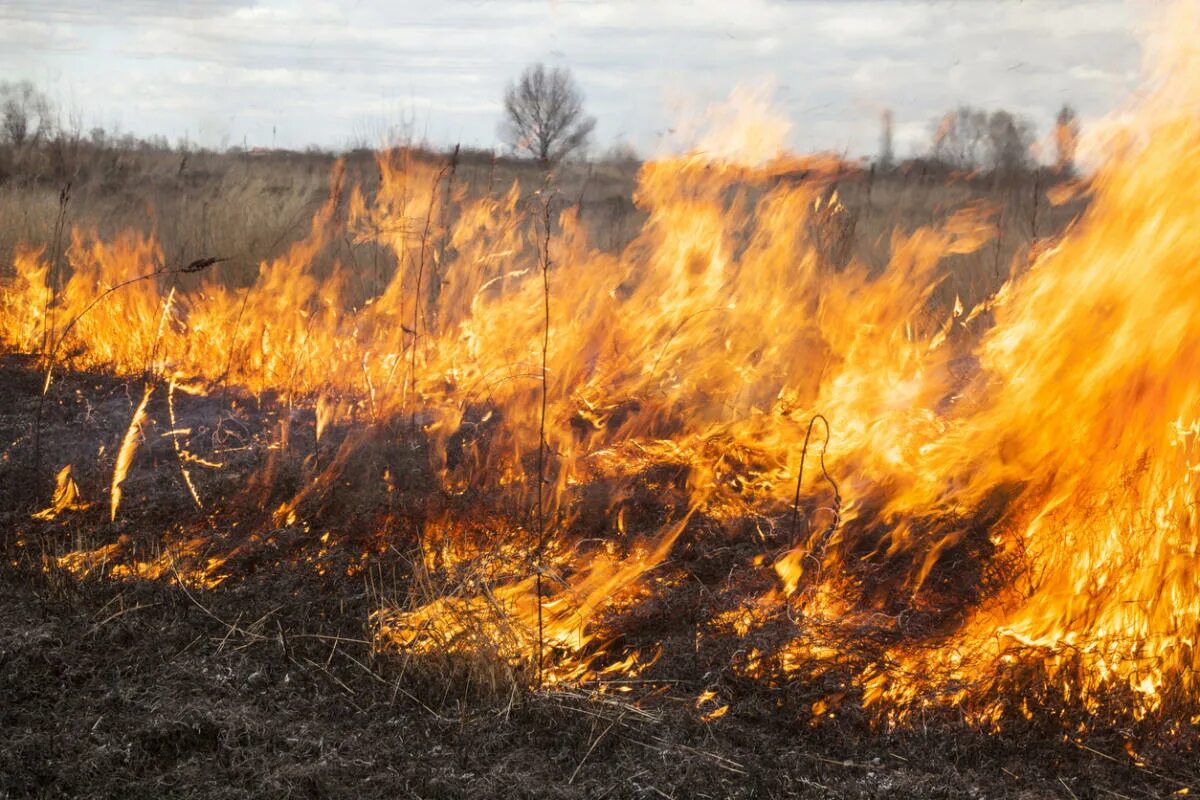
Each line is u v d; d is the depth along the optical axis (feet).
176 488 18.54
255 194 37.47
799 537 16.47
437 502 17.30
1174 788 11.10
